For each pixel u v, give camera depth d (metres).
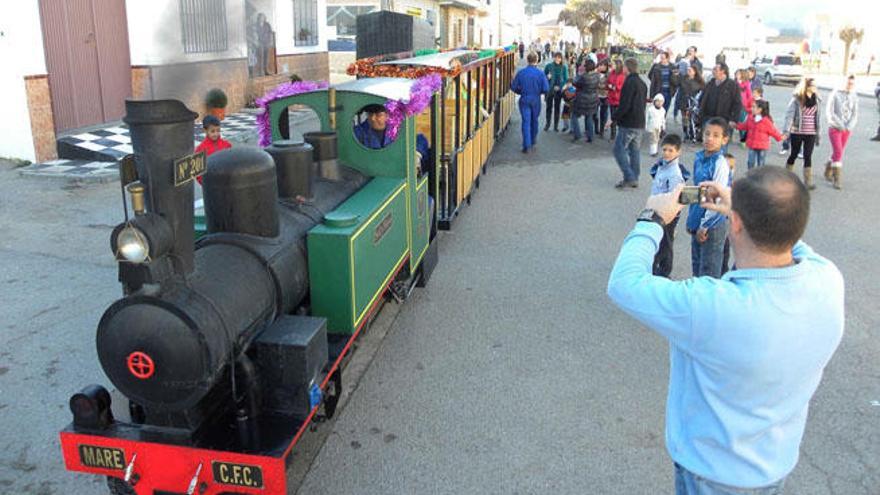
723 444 2.09
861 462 4.07
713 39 57.69
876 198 10.43
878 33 50.53
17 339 5.35
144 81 12.53
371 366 5.20
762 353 1.98
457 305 6.35
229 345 3.21
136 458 3.23
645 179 11.79
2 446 4.09
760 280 2.02
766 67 36.78
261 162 3.77
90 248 7.34
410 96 5.39
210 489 3.18
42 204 8.78
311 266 4.13
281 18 17.69
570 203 10.13
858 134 16.98
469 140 9.42
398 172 5.53
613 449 4.19
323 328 3.56
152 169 2.95
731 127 12.72
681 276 7.15
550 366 5.22
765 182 2.00
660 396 4.80
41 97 10.38
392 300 6.33
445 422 4.46
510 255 7.78
